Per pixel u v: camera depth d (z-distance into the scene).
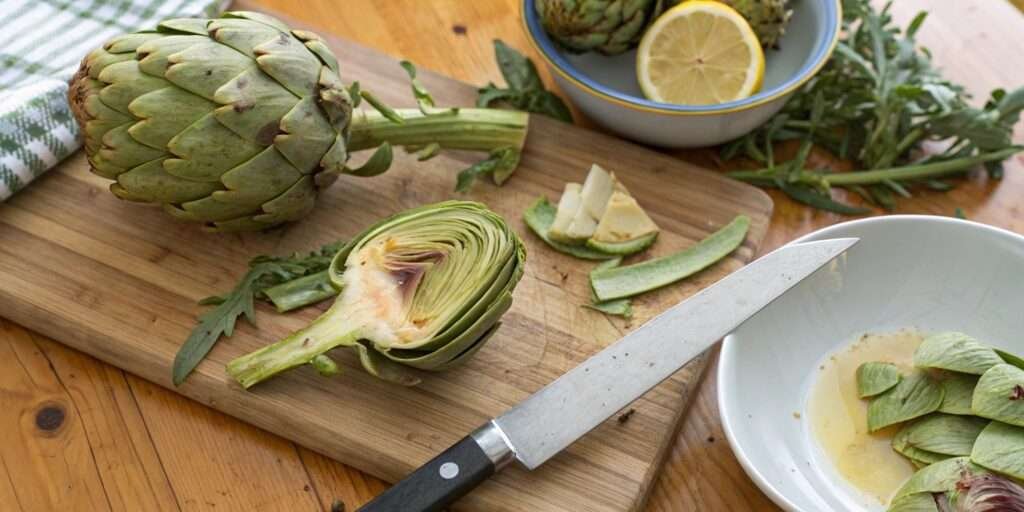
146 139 0.62
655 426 0.62
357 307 0.62
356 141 0.70
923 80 0.73
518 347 0.64
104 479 0.61
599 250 0.68
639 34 0.74
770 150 0.74
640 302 0.66
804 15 0.76
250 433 0.63
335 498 0.61
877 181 0.72
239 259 0.67
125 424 0.63
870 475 0.61
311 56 0.64
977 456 0.57
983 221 0.72
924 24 0.79
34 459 0.61
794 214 0.72
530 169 0.72
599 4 0.72
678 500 0.61
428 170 0.72
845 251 0.65
